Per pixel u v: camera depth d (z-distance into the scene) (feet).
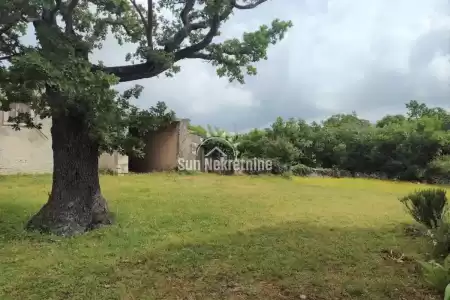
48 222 19.19
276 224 21.45
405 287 12.99
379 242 18.12
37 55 15.01
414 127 67.41
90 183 20.33
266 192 36.55
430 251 16.30
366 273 14.16
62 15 19.56
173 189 35.81
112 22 22.90
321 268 14.51
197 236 18.65
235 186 41.65
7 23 17.57
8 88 15.53
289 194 35.58
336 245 17.39
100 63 19.62
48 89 17.13
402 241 18.38
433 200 20.13
